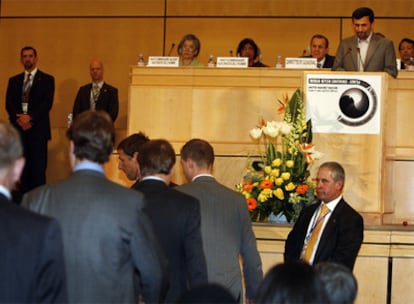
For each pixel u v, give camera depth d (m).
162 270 3.25
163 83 8.07
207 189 4.36
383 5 12.01
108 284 3.10
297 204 6.24
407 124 7.79
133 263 3.22
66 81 12.31
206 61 12.19
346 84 6.71
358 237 5.06
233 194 4.44
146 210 3.79
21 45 12.44
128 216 3.16
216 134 7.91
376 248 5.93
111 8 12.38
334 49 12.02
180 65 8.70
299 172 6.28
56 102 12.25
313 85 6.74
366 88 6.69
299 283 2.36
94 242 3.10
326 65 9.35
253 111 7.88
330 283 2.78
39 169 9.70
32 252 2.69
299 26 12.10
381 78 6.68
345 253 4.99
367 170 6.68
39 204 3.18
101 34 12.37
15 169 2.81
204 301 2.26
